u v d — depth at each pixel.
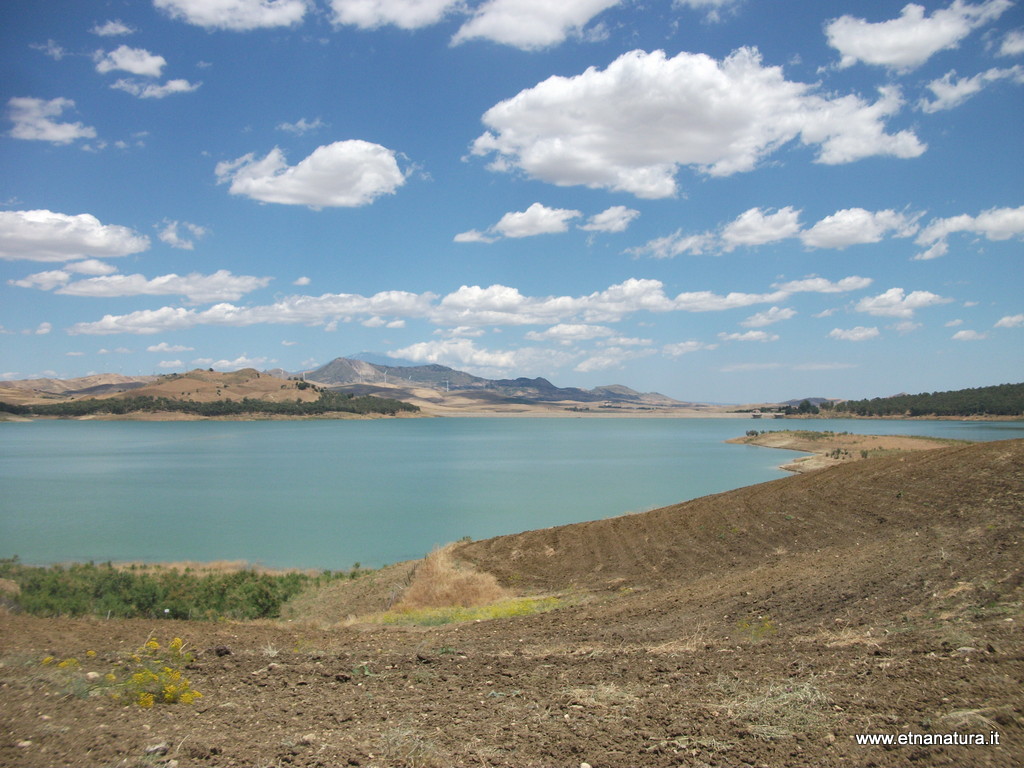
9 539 47.03
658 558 27.33
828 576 17.62
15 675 9.30
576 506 61.59
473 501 65.25
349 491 74.31
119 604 23.52
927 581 14.56
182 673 10.79
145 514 58.25
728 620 15.23
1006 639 9.59
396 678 10.46
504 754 6.95
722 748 6.84
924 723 6.87
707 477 84.94
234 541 46.09
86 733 7.15
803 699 8.10
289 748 7.05
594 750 6.99
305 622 21.67
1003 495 22.42
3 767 6.08
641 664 11.12
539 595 24.58
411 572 29.28
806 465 85.75
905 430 187.88
